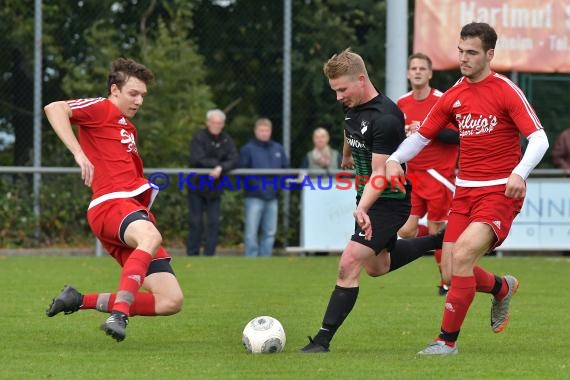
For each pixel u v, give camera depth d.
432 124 18.55
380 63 43.47
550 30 39.44
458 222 18.69
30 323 21.89
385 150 18.00
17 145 41.41
